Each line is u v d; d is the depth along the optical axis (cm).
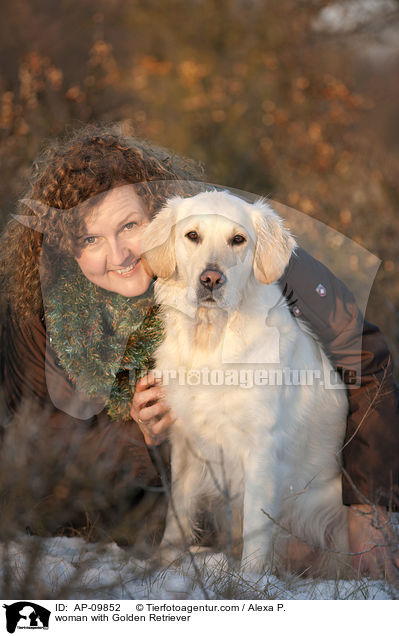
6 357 307
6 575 219
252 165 682
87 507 282
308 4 943
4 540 245
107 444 291
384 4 943
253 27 924
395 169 657
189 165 322
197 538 306
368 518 260
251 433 277
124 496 288
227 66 897
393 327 391
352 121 801
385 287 420
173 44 919
